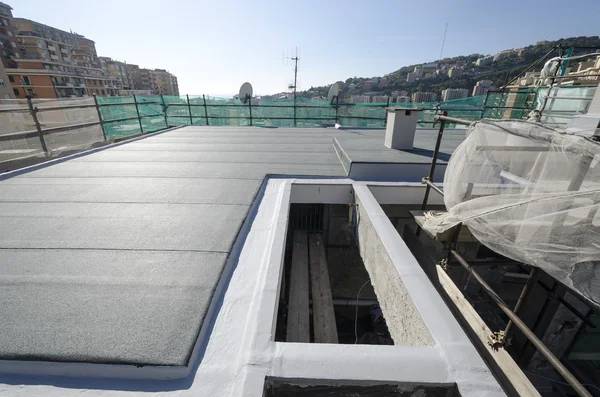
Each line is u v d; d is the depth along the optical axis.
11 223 2.42
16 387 1.16
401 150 4.93
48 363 1.22
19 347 1.27
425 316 1.56
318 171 4.15
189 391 1.15
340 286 5.72
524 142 1.42
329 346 1.34
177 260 1.92
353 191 3.71
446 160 4.09
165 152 5.27
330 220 5.76
